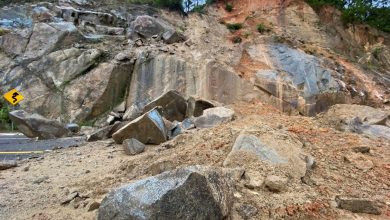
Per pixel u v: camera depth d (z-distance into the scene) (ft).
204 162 15.71
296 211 11.92
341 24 92.27
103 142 30.73
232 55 68.74
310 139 18.63
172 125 28.60
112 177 16.78
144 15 75.31
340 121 22.94
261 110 55.88
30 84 59.77
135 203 10.11
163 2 83.97
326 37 85.51
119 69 59.67
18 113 40.57
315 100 56.65
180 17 83.56
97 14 73.72
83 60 60.34
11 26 70.64
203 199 10.28
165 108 37.73
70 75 59.47
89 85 58.18
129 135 26.55
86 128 49.19
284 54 70.54
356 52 88.33
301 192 13.34
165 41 69.31
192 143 19.72
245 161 14.92
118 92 59.26
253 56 70.23
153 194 10.11
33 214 12.82
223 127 21.18
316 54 76.64
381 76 76.54
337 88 62.90
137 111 51.24
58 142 34.37
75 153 25.36
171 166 15.96
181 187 10.10
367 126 22.67
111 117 54.39
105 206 10.58
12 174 19.34
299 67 66.44
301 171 14.61
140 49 63.62
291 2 90.68
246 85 61.67
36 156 25.73
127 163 18.75
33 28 65.36
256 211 11.81
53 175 18.70
